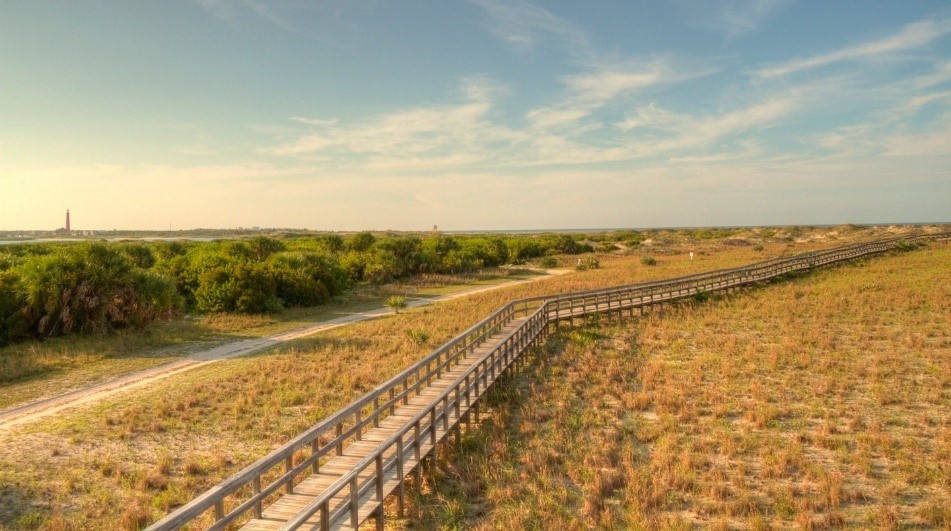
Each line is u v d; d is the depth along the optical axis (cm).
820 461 1095
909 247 5541
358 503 812
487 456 1127
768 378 1650
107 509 934
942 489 971
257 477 746
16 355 1988
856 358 1847
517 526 837
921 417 1290
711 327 2458
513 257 6581
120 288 2439
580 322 2658
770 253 6253
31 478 1048
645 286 2964
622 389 1560
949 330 2195
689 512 909
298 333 2538
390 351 2102
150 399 1518
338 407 1448
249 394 1540
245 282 3006
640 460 1112
